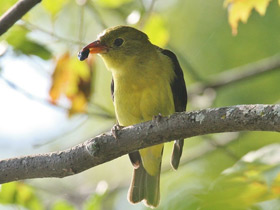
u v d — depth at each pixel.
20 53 11.23
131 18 11.73
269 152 8.73
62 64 11.62
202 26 15.23
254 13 14.81
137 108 10.20
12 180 8.45
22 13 9.37
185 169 14.51
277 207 9.59
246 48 14.92
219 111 7.66
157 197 11.19
